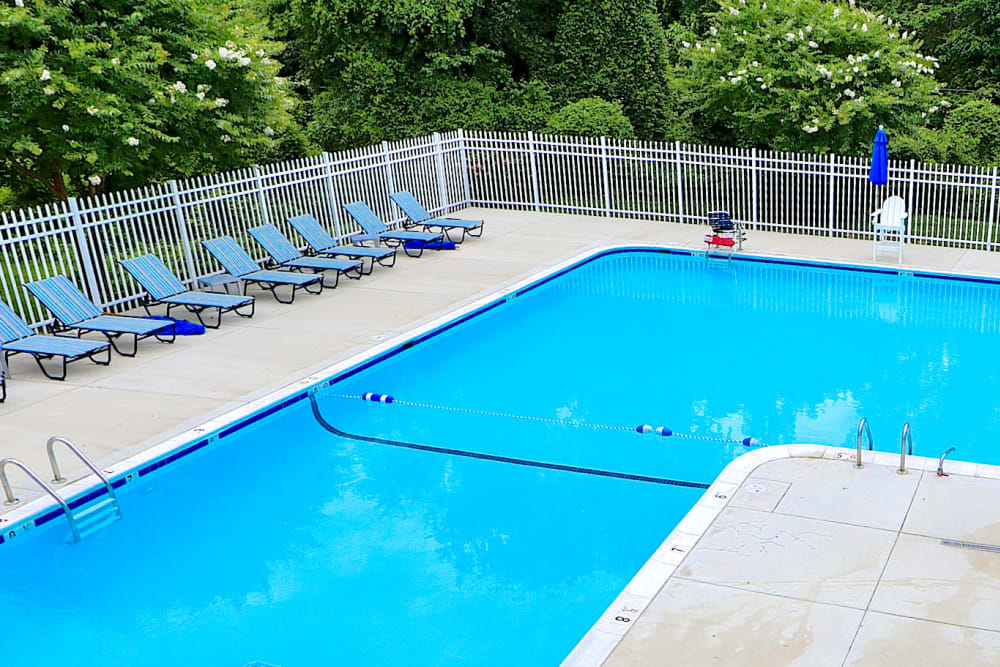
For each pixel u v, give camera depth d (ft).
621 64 91.40
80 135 51.70
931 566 22.61
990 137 85.56
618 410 37.17
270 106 58.90
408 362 43.09
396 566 26.63
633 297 51.85
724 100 72.02
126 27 51.29
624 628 20.92
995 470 27.32
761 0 69.62
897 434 33.47
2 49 48.21
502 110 84.74
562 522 28.73
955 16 101.81
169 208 50.21
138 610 24.98
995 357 40.78
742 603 21.58
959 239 56.65
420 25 81.20
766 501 26.25
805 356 42.09
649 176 66.74
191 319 47.39
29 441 33.09
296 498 30.96
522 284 52.08
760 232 62.80
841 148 67.00
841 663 19.33
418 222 61.26
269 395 36.83
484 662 22.25
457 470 32.58
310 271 55.67
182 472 32.65
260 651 23.08
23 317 43.39
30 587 26.14
